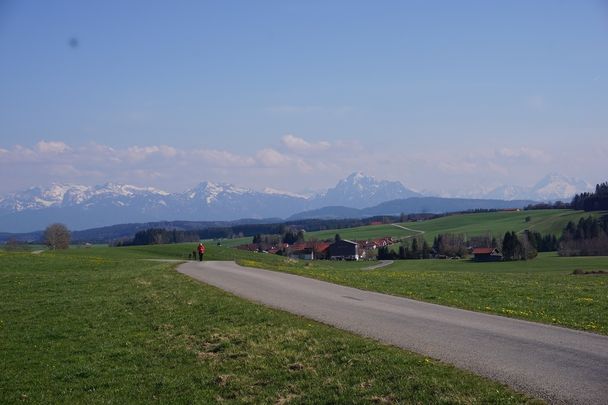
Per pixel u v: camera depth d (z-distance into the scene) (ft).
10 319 75.25
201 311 72.64
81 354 56.13
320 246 445.37
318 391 39.27
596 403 34.17
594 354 45.85
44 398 43.68
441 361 44.11
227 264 167.32
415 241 423.64
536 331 56.03
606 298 82.94
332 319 63.98
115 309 79.77
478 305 74.84
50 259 182.80
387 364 43.34
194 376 45.78
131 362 51.98
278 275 124.98
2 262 163.43
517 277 131.95
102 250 291.17
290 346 51.34
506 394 35.81
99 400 42.19
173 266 155.33
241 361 48.24
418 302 79.00
